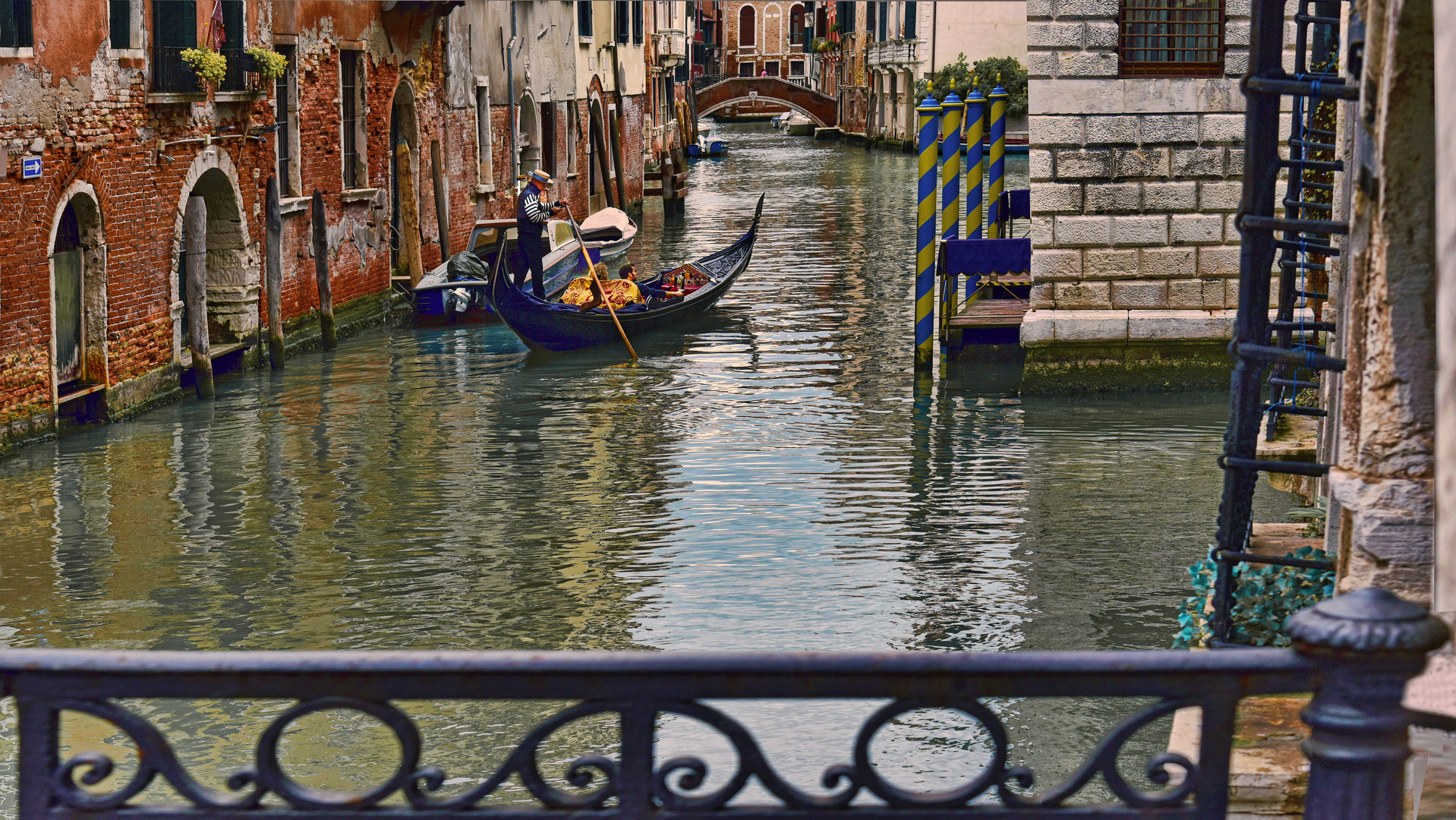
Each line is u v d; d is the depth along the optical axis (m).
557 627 12.45
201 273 22.97
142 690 3.96
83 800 4.00
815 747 9.91
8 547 14.90
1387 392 6.22
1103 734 10.10
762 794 9.21
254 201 25.50
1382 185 6.08
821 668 3.88
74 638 12.31
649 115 66.94
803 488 17.03
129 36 21.34
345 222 29.80
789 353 26.39
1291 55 20.42
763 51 144.00
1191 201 21.38
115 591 13.51
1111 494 16.47
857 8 108.44
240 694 3.94
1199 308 21.64
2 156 17.98
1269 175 7.27
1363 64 6.25
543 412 21.81
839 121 117.44
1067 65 21.03
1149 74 21.14
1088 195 21.38
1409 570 6.26
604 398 22.80
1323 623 3.66
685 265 33.31
